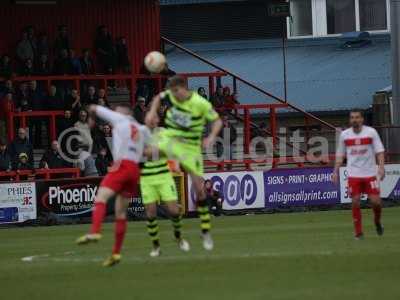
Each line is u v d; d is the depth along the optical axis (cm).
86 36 8781
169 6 12525
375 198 4122
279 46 12325
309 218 5972
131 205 6531
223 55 12125
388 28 12394
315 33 12525
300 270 3014
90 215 6525
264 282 2780
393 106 7944
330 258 3309
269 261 3275
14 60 8512
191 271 3070
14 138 7412
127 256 3631
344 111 10944
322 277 2847
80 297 2617
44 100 7606
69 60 7994
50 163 7000
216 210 6712
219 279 2870
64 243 4556
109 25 8881
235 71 11656
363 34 12156
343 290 2591
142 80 8331
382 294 2503
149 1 8981
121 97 8188
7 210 6341
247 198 6900
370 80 11375
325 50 12206
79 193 6506
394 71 7919
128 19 8925
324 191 7106
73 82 7994
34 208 6406
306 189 7062
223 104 8244
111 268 3225
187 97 3400
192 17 12538
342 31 12556
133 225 5909
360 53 12000
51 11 8662
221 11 12569
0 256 3950
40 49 7988
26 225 6369
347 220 5644
